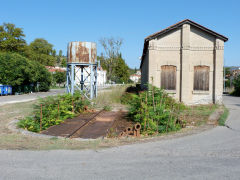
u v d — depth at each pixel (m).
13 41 54.75
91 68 16.95
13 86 29.19
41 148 5.84
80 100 13.46
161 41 16.30
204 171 4.30
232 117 11.02
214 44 15.99
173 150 5.71
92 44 17.03
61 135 7.59
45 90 37.44
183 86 16.00
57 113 9.99
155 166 4.57
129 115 11.68
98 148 5.88
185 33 15.93
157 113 8.48
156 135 7.56
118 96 17.95
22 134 7.42
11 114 11.56
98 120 10.79
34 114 10.48
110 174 4.16
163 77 16.33
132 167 4.52
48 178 3.98
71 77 16.59
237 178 3.98
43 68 36.12
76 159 5.01
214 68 16.02
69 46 16.75
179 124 8.89
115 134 7.67
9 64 28.22
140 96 9.27
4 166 4.55
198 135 7.43
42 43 81.50
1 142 6.37
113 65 65.69
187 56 15.98
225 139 6.86
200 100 16.14
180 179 3.94
